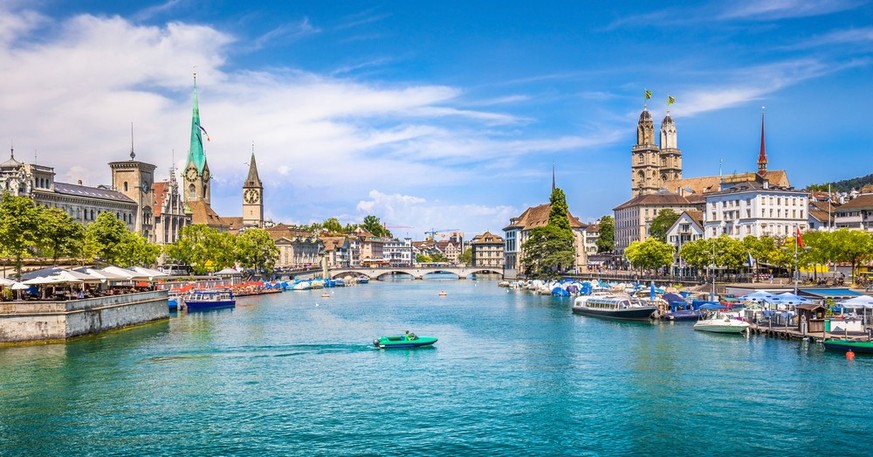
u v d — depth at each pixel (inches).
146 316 4702.3
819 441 2153.1
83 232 4697.3
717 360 3260.3
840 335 3587.6
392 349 3695.9
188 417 2395.4
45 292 4188.0
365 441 2166.6
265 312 5812.0
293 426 2308.1
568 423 2337.6
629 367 3157.0
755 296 4237.2
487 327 4672.7
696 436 2203.5
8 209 4180.6
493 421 2361.0
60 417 2383.1
